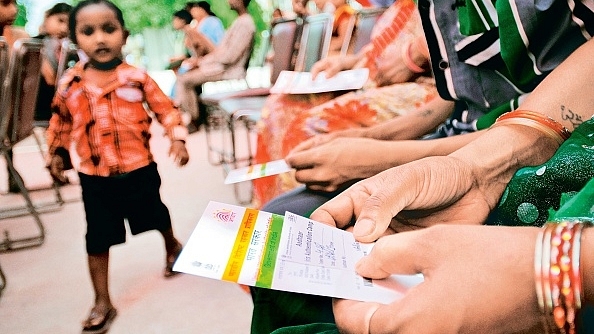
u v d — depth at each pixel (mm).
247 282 361
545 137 513
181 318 1367
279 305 468
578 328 274
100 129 1500
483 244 315
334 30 1811
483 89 676
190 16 3924
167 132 1702
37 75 2262
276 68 2102
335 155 639
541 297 276
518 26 589
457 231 336
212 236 434
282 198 627
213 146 3480
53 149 1588
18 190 2758
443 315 290
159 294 1517
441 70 703
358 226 452
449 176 479
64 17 2641
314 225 473
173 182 2656
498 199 499
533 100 546
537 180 450
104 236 1409
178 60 4238
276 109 994
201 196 2393
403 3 1079
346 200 506
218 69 3244
